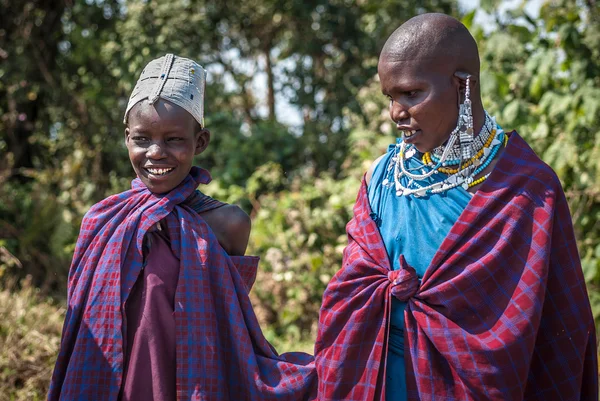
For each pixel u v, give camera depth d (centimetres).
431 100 221
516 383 214
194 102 254
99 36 942
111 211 261
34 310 493
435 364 223
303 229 644
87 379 240
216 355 244
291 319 612
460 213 230
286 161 956
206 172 267
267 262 646
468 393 218
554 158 510
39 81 902
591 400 236
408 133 229
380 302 233
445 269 223
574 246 228
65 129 940
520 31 534
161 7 920
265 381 248
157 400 236
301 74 1124
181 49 940
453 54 223
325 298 246
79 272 256
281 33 1146
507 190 223
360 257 240
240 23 1110
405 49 223
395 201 242
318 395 243
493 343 215
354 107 992
